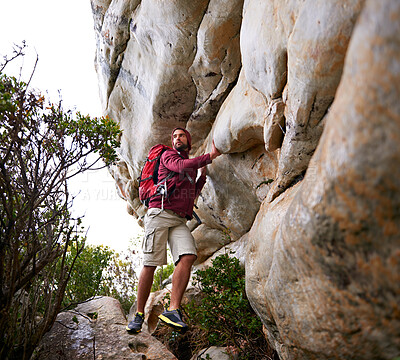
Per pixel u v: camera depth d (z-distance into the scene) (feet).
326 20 6.41
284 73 8.38
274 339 8.55
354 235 4.45
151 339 10.43
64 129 8.95
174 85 13.32
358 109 4.01
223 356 10.83
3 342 7.64
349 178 4.22
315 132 7.79
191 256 10.13
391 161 3.75
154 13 12.57
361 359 5.31
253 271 8.95
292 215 5.80
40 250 8.52
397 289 4.22
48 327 8.41
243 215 13.06
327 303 5.40
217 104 13.30
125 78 15.49
